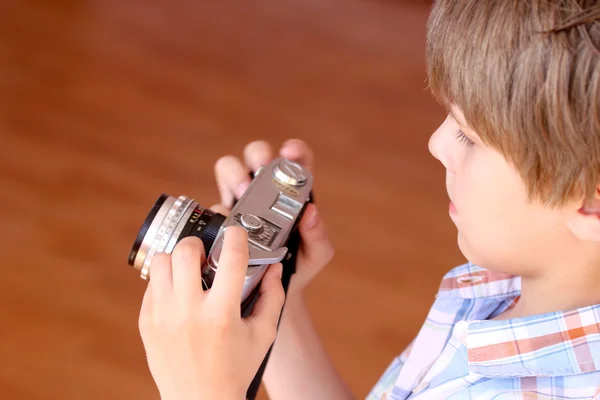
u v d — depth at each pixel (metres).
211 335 0.55
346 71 2.48
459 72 0.49
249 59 2.48
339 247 1.89
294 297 0.82
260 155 0.86
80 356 1.62
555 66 0.45
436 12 0.52
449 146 0.56
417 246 1.91
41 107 2.18
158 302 0.57
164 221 0.68
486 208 0.54
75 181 1.98
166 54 2.45
